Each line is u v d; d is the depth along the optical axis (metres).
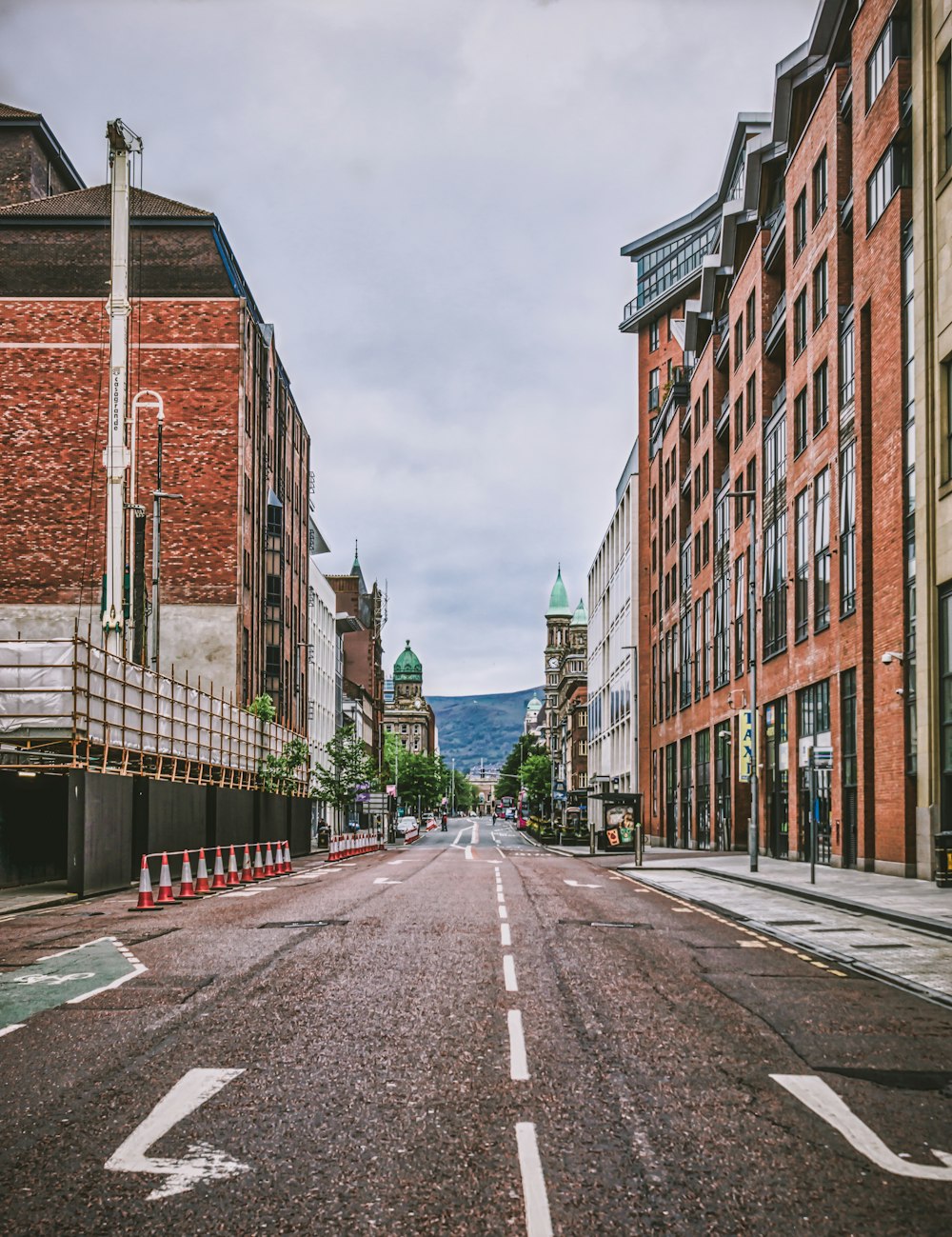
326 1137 6.70
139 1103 7.44
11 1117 7.14
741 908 21.70
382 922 17.97
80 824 25.20
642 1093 7.70
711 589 57.47
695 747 62.56
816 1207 5.67
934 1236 5.34
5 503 51.38
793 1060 8.78
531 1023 9.98
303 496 73.62
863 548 33.22
